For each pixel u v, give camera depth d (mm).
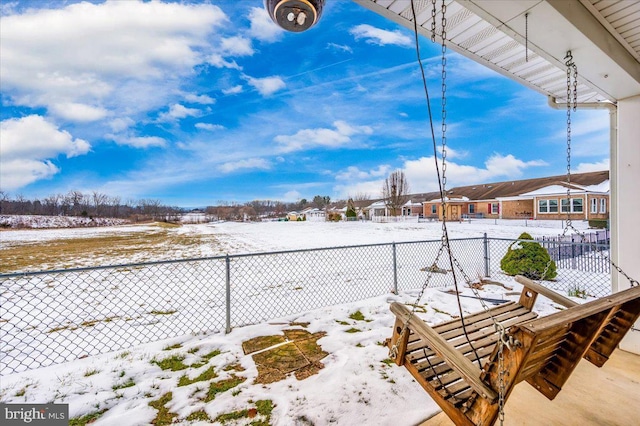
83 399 2154
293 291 5383
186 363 2672
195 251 10648
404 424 1853
